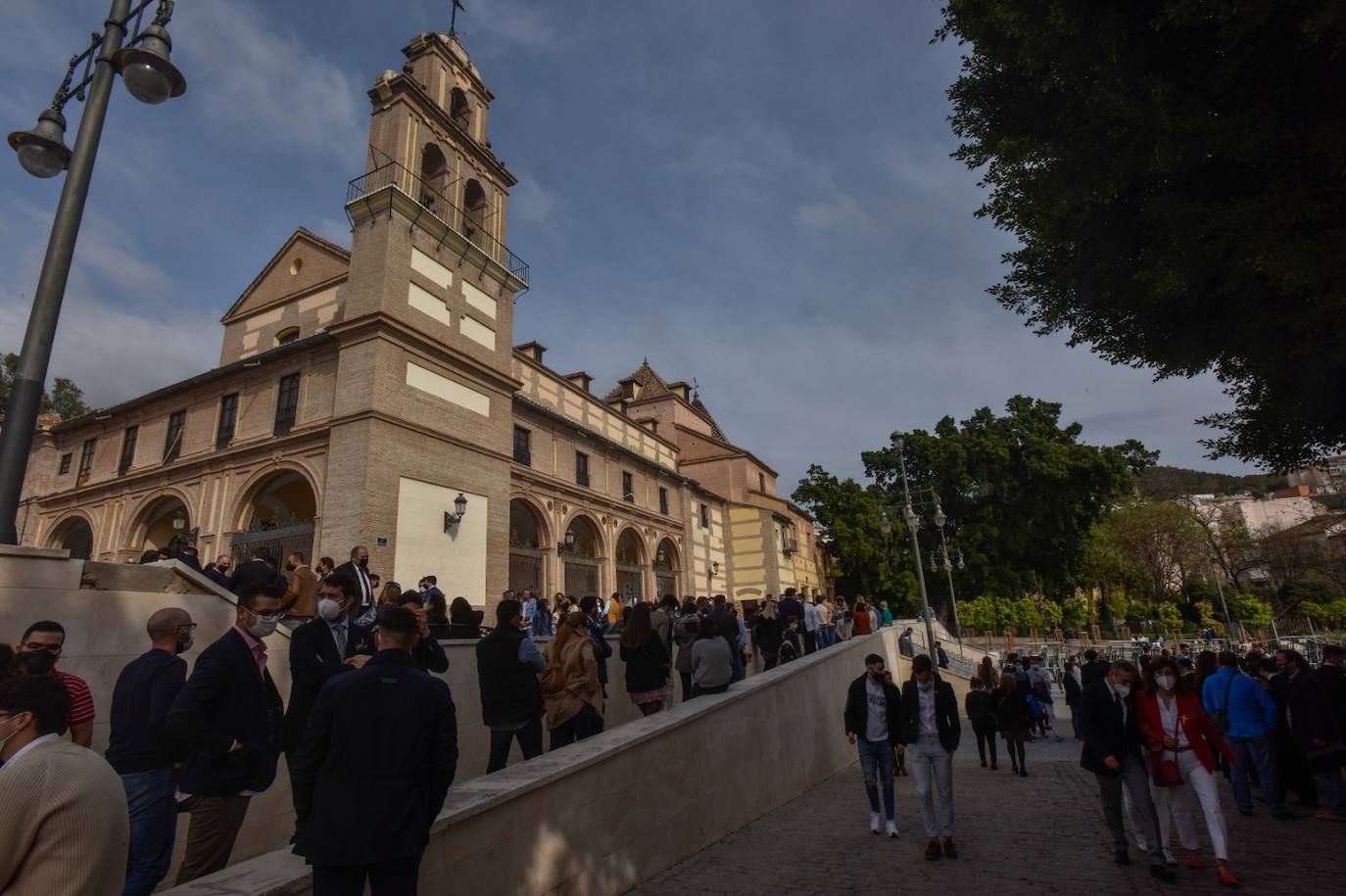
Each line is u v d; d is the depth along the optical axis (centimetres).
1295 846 751
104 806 248
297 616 905
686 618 1234
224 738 434
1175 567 5897
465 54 2645
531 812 535
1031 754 1616
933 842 718
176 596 695
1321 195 552
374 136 2205
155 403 2506
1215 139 564
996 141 749
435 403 2077
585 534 3042
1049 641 4247
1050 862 701
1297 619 5441
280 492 2348
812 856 739
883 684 851
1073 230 693
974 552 4656
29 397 582
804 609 1944
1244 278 589
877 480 5375
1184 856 730
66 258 624
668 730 738
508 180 2641
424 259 2144
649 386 4659
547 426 2769
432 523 1986
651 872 675
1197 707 677
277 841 738
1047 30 609
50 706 279
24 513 2731
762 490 4734
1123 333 786
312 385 2061
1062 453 4531
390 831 326
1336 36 497
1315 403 633
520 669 719
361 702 347
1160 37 589
